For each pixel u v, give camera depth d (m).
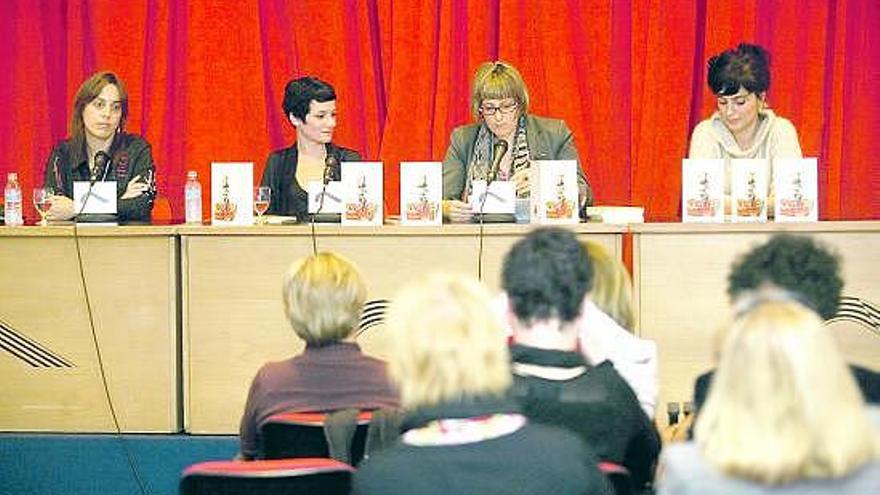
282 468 3.73
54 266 6.50
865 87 8.25
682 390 6.25
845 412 2.78
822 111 8.18
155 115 8.55
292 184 7.20
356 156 7.30
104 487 6.50
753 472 2.77
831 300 3.82
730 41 8.17
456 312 3.12
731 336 2.88
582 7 8.34
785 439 2.76
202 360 6.46
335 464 3.75
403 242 6.34
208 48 8.51
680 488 2.85
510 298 3.75
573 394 3.72
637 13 8.27
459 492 3.06
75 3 8.59
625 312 4.55
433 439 3.12
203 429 6.48
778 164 6.27
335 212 6.55
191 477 3.75
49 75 8.75
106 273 6.48
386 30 8.45
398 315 3.14
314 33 8.54
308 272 4.52
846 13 8.17
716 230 6.20
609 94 8.38
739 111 6.96
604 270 4.56
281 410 4.46
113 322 6.49
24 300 6.51
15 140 8.69
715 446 2.82
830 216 8.21
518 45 8.33
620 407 3.78
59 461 6.50
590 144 8.40
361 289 4.54
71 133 7.30
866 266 6.16
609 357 4.41
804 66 8.20
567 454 3.11
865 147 8.27
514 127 7.08
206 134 8.54
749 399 2.80
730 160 6.62
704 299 6.23
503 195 6.44
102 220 6.66
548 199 6.27
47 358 6.53
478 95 7.05
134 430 6.51
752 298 3.48
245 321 6.43
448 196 7.16
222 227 6.40
